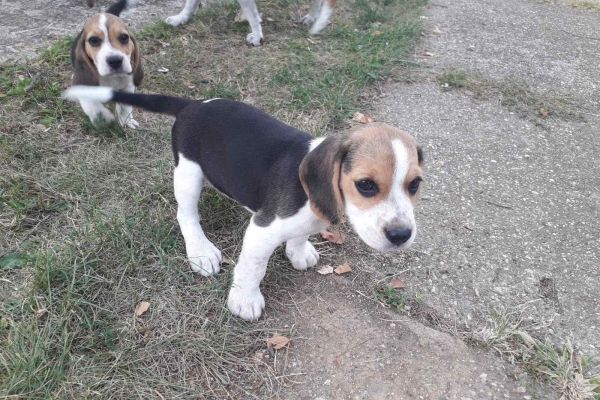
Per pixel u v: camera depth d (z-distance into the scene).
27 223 0.80
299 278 0.76
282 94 1.18
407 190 0.54
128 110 1.03
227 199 0.87
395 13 1.66
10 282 0.70
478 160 1.05
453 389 0.62
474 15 1.80
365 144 0.54
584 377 0.65
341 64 1.31
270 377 0.62
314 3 1.52
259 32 1.39
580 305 0.75
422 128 1.13
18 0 1.53
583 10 1.98
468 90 1.29
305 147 0.62
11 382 0.57
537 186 0.99
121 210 0.84
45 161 0.92
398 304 0.73
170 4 1.60
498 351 0.67
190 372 0.62
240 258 0.67
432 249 0.83
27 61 1.19
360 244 0.83
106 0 1.58
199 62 1.29
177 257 0.76
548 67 1.46
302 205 0.59
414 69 1.37
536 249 0.84
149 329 0.66
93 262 0.73
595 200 0.96
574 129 1.18
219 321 0.68
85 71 1.03
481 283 0.77
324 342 0.67
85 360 0.61
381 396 0.61
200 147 0.70
